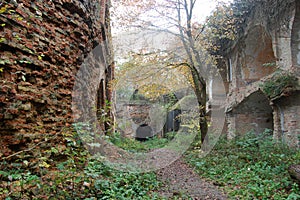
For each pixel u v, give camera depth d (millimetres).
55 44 3875
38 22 3451
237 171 5871
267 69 10758
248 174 5379
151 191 4340
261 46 10227
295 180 4344
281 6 7465
